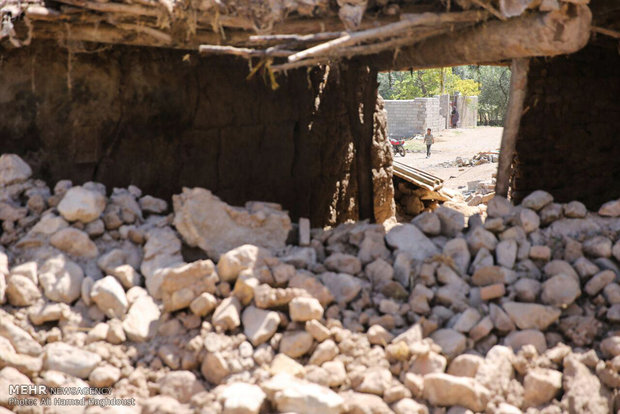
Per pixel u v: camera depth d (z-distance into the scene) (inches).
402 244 213.2
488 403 164.4
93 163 259.6
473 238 207.6
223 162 312.8
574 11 207.5
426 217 222.7
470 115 1761.8
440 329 182.7
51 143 247.3
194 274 186.1
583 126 421.7
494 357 172.1
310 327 176.7
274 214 218.1
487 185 660.1
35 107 242.4
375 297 194.2
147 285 196.7
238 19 227.6
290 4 223.5
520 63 240.1
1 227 213.0
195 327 183.3
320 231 228.4
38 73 241.8
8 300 190.4
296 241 223.1
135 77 269.4
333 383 170.2
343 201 422.6
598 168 431.2
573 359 172.2
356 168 437.7
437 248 214.1
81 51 246.1
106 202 217.9
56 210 213.2
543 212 218.4
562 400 167.5
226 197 315.9
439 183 606.9
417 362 172.2
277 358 172.7
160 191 284.4
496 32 233.6
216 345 174.6
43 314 185.9
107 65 259.3
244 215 212.7
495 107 1868.8
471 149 1202.0
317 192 386.0
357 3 216.5
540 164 416.8
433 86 1729.8
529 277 198.1
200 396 163.0
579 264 197.6
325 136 390.0
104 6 212.1
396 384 169.8
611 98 425.7
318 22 240.5
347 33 217.2
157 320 187.6
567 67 408.5
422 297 188.9
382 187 488.1
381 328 180.1
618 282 195.8
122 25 229.0
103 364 177.3
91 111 257.0
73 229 203.6
